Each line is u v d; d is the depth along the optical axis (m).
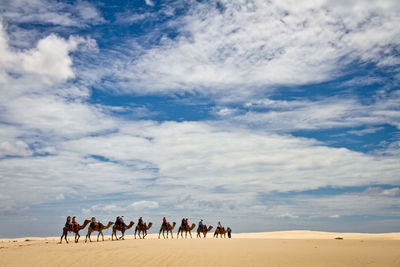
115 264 20.31
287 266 20.03
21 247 28.05
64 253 23.33
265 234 80.19
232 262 20.86
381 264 20.53
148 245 27.41
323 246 28.16
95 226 34.75
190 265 20.17
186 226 42.81
